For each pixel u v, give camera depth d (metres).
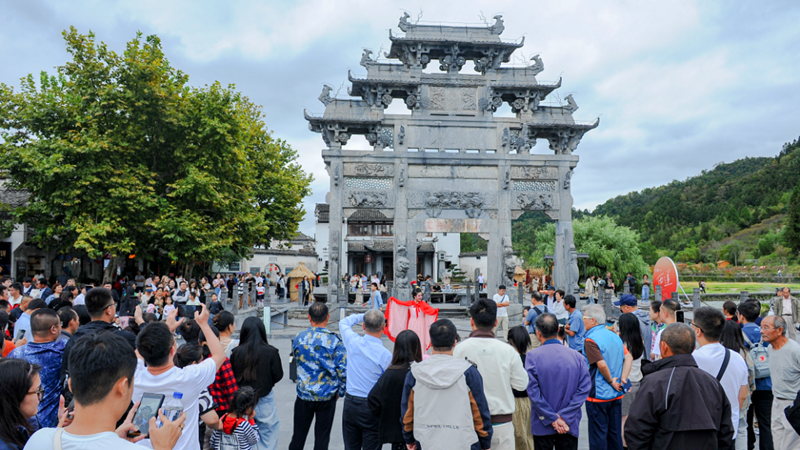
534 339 10.90
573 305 10.24
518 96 27.86
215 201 27.47
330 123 26.78
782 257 77.56
